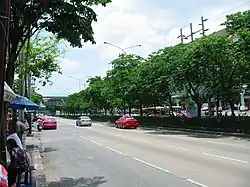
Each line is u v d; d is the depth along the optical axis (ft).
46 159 58.29
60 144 84.84
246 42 88.38
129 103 195.21
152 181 36.91
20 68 90.99
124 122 152.46
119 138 97.91
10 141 28.96
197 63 107.45
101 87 247.91
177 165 46.96
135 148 70.49
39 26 43.80
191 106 158.30
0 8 21.68
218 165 45.78
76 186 36.14
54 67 112.47
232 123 104.06
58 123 237.86
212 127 114.01
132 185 35.35
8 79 43.73
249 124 96.68
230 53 100.27
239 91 108.58
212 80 110.73
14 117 57.98
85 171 45.52
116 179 38.96
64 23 42.57
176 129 134.51
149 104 177.88
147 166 47.14
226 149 64.34
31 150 69.82
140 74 151.02
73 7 42.09
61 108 521.24
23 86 91.91
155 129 143.95
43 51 107.86
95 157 59.11
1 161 23.48
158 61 126.72
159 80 127.13
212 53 104.32
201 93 138.21
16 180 27.89
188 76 114.32
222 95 109.09
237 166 44.73
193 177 38.19
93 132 130.00
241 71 97.66
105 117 248.32
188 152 60.64
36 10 42.19
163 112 247.50
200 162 48.78
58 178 41.16
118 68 178.70
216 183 34.76
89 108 339.98
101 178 40.06
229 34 97.91
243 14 94.73
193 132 118.21
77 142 89.45
